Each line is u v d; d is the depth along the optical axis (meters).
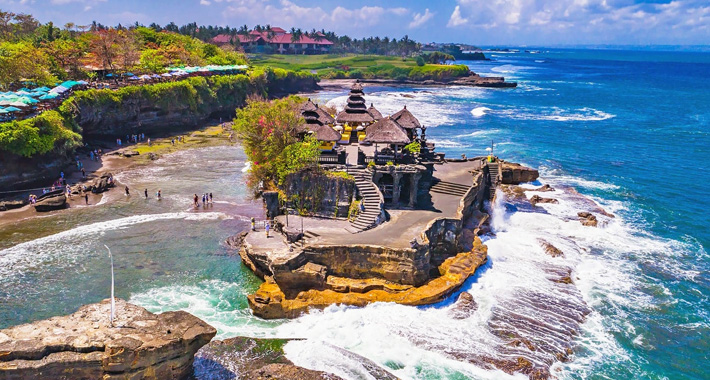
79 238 45.81
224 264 41.09
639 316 34.94
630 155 80.62
